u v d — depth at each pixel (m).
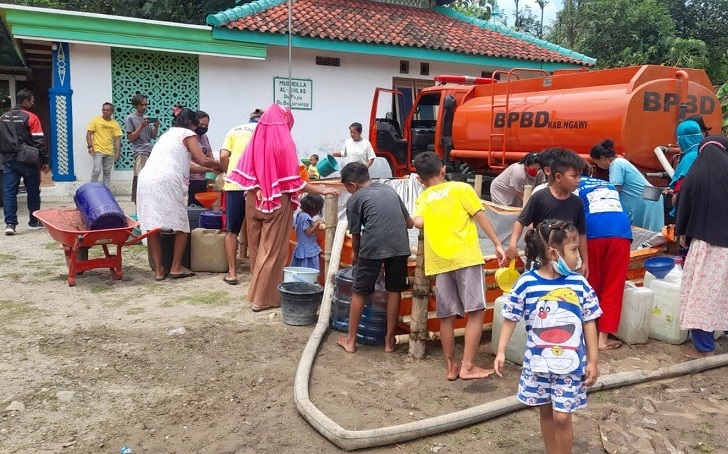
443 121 11.63
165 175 6.86
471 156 10.68
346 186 5.15
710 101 8.16
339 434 3.65
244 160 6.21
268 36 13.59
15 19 11.49
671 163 7.92
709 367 4.98
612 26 21.44
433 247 4.61
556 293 3.25
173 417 3.99
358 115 15.41
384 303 5.27
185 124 7.11
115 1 19.72
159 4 19.33
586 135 8.20
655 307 5.64
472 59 16.11
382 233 4.86
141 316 5.87
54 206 11.63
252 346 5.20
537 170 7.25
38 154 9.26
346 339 5.24
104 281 7.03
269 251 6.11
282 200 6.11
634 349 5.41
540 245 3.29
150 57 13.03
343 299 5.49
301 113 14.71
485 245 6.76
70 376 4.54
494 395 4.38
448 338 4.65
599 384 4.47
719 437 3.88
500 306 5.04
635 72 7.97
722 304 5.05
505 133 9.71
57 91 12.27
